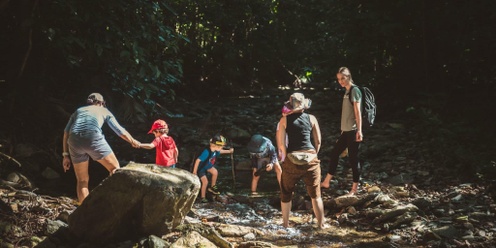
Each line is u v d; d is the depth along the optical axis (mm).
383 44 13656
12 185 6602
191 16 16547
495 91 12219
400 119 11492
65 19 9062
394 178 7426
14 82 9227
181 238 4863
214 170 7066
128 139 5816
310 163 5484
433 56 12961
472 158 7527
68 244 4980
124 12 9469
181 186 4930
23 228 5105
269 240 5363
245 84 19016
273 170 8719
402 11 12727
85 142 5434
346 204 6363
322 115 12875
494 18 11422
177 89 16078
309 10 21188
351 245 5188
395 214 5793
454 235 5211
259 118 13102
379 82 13570
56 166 8094
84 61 11484
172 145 6219
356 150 6625
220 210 6469
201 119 12781
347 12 13523
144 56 9898
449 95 11953
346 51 13680
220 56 18047
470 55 12117
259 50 19906
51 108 9906
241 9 18531
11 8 9523
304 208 6613
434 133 9445
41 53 9961
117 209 4852
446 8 12469
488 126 9617
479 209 5922
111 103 11656
